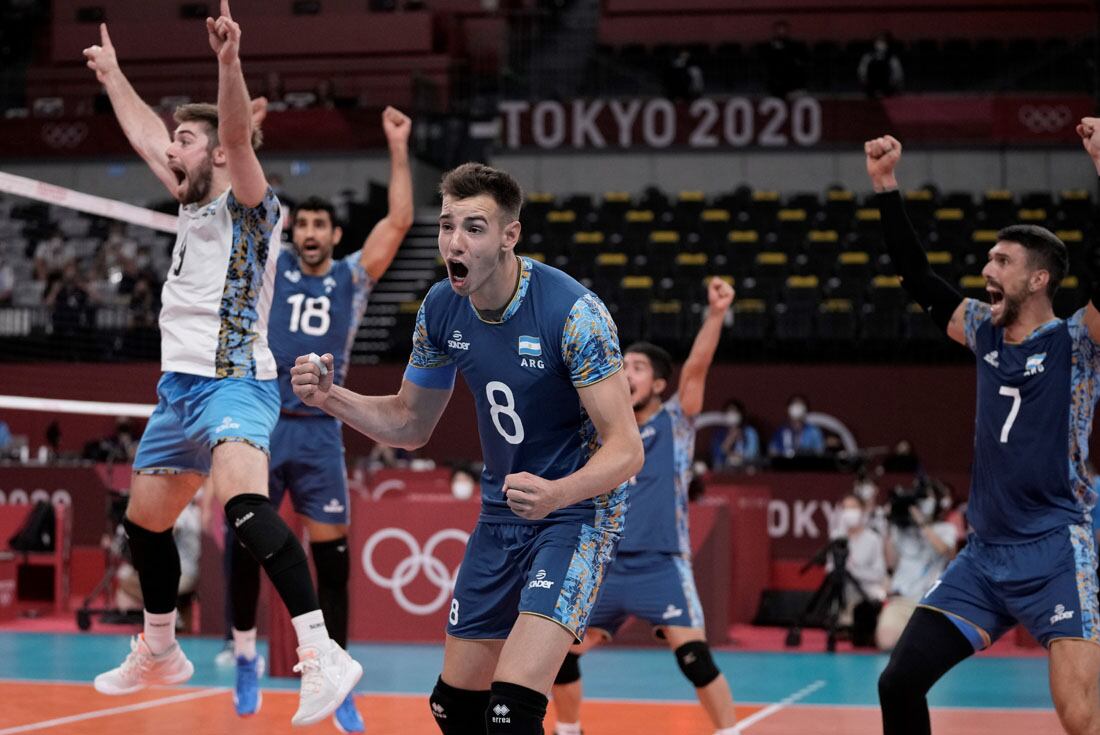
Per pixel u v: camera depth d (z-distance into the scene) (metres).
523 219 24.70
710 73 29.61
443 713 4.89
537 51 31.39
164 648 5.97
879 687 5.41
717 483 16.38
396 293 24.44
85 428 19.75
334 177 26.62
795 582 15.95
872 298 21.06
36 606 15.91
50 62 31.39
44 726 8.08
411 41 29.44
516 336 4.46
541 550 4.55
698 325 21.11
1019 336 5.43
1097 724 5.09
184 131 5.58
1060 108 25.28
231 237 5.54
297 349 7.83
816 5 30.16
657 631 7.24
